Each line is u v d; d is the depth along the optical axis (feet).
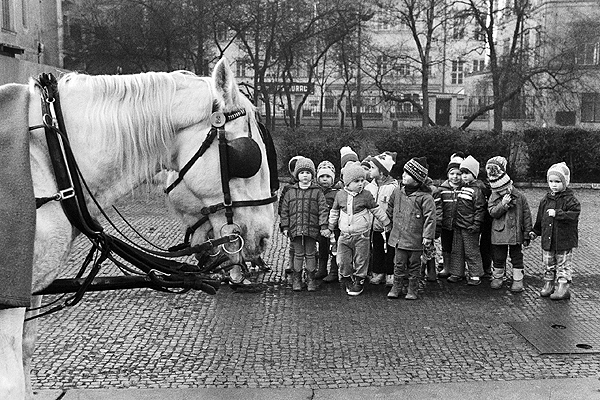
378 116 151.74
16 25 79.97
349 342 20.22
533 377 17.22
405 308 24.18
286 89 106.01
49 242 9.14
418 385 16.30
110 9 96.37
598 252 34.27
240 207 10.57
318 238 26.50
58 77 11.25
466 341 20.39
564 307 24.38
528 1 106.42
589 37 103.50
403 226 25.02
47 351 18.90
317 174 28.14
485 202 27.37
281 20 96.68
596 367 18.02
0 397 8.38
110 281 10.44
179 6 91.15
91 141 9.80
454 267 27.81
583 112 120.06
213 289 10.82
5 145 8.75
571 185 64.39
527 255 33.71
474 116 97.81
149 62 99.14
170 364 18.10
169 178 11.06
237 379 16.97
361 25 100.73
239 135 10.56
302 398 15.53
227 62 10.38
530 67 98.73
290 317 22.93
